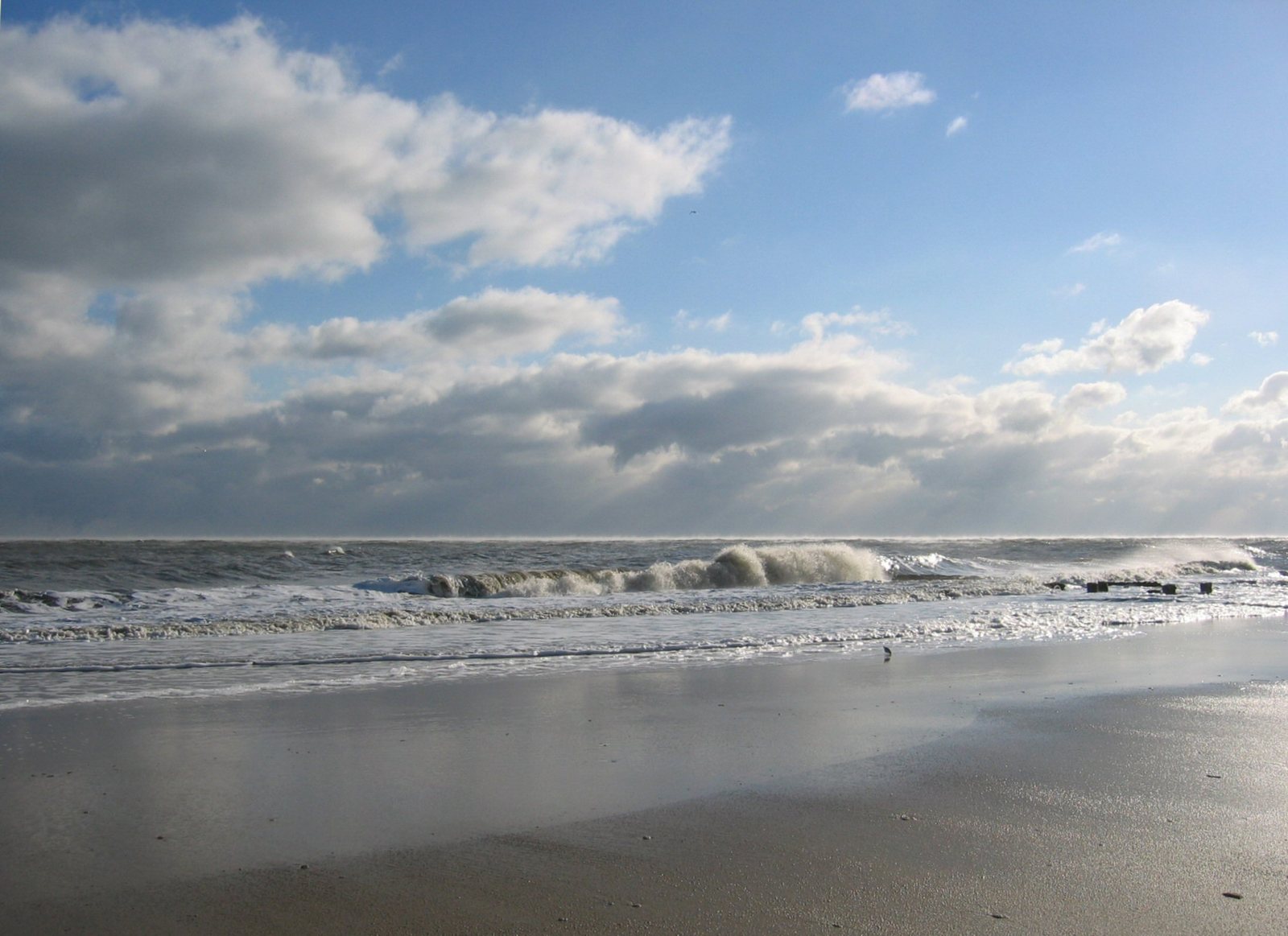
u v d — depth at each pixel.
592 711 8.34
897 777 6.07
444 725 7.75
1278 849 4.70
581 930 3.75
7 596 18.16
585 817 5.24
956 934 3.69
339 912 3.93
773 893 4.13
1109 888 4.18
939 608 19.89
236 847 4.73
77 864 4.49
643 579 26.75
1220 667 11.07
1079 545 60.56
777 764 6.44
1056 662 11.50
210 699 8.88
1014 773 6.16
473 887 4.20
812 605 20.52
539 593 24.62
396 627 15.68
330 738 7.25
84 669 10.77
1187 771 6.23
